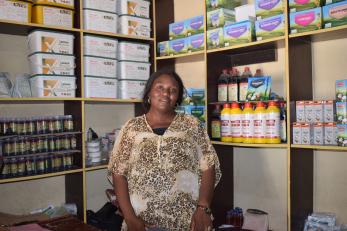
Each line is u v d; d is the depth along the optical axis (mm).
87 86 2520
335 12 1885
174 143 1667
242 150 2721
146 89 1856
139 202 1644
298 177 2117
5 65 2514
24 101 2516
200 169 1793
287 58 2037
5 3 2174
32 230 1433
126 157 1725
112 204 2820
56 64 2383
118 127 3127
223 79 2502
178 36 2758
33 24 2262
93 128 2973
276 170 2523
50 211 2566
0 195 2529
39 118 2371
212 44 2473
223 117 2395
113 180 1754
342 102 1864
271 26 2143
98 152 2688
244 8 2346
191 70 3039
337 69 2172
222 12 2406
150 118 1791
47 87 2338
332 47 2188
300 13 2006
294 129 2049
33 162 2350
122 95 2725
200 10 2904
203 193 1722
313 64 2273
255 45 2271
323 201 2264
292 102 2074
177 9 3104
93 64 2547
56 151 2439
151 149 1652
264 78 2252
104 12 2592
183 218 1632
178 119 1778
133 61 2771
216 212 2604
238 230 2309
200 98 2641
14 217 1855
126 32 2729
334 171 2217
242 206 2729
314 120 2008
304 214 2174
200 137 1793
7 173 2234
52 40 2371
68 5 2426
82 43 2479
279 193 2506
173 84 1777
